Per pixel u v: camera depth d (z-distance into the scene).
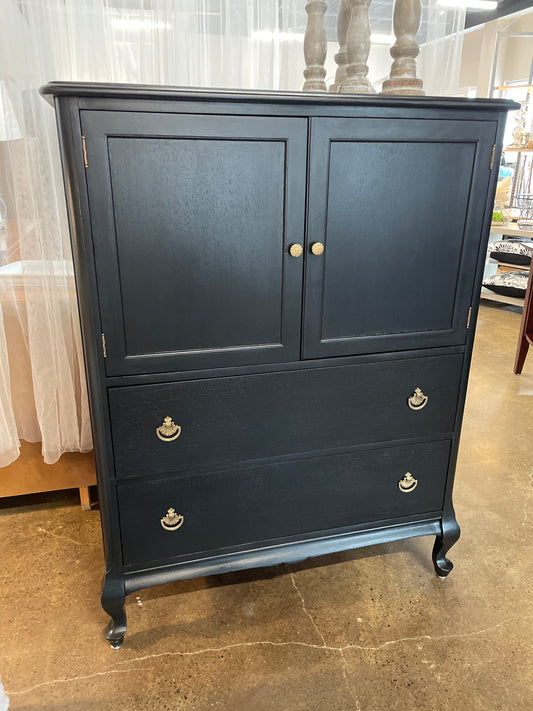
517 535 1.71
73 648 1.28
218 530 1.26
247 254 1.08
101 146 0.94
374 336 1.23
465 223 1.22
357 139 1.07
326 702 1.15
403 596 1.46
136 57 1.55
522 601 1.44
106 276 1.01
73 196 0.95
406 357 1.28
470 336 1.32
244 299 1.11
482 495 1.92
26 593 1.44
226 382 1.15
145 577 1.24
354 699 1.16
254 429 1.20
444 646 1.29
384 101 1.05
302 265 1.12
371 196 1.12
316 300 1.16
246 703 1.14
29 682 1.19
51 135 1.47
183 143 0.98
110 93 0.91
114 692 1.17
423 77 1.79
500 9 3.99
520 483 1.99
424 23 1.74
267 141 1.02
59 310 1.54
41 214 1.48
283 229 1.09
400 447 1.36
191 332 1.10
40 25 1.43
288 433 1.24
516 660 1.25
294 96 0.99
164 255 1.03
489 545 1.66
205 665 1.23
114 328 1.04
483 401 2.69
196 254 1.05
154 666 1.23
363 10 1.19
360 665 1.24
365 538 1.40
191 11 1.55
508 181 4.84
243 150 1.02
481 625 1.36
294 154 1.04
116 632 1.26
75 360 1.62
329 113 1.04
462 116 1.13
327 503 1.34
